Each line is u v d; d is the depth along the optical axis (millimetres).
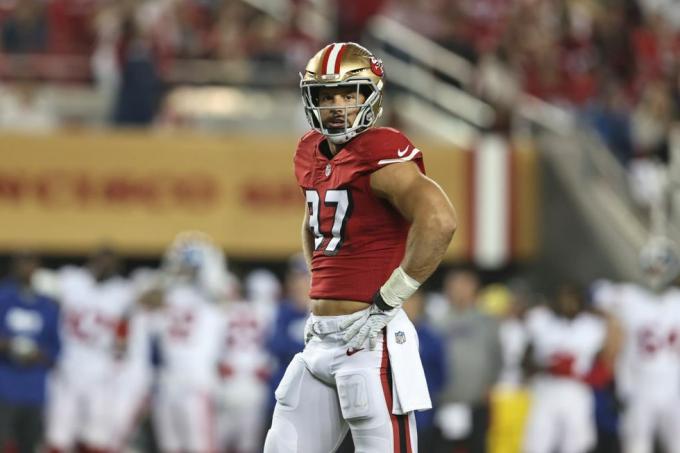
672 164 55719
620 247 49125
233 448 40250
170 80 56688
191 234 44188
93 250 47781
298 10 61594
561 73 64500
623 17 70625
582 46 66875
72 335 38062
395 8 63594
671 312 38625
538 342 38375
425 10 65688
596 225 49562
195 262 38562
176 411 38062
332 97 17422
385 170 17234
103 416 38125
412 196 17016
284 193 48531
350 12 61469
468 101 57094
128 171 47938
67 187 47656
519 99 58250
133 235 47875
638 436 38969
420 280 17094
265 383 39625
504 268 52000
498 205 49375
